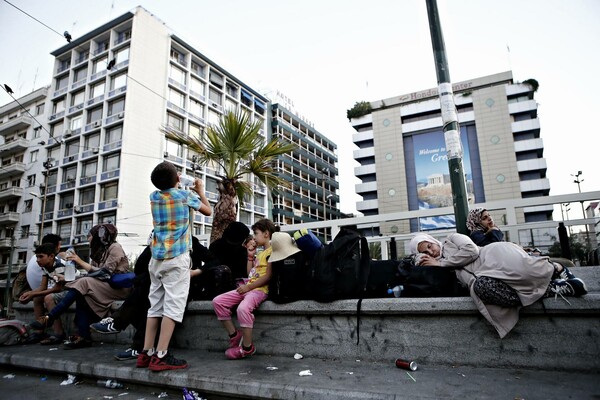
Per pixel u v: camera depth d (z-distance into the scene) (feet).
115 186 118.21
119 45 128.77
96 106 128.98
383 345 10.49
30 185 139.23
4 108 156.56
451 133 15.10
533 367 9.12
